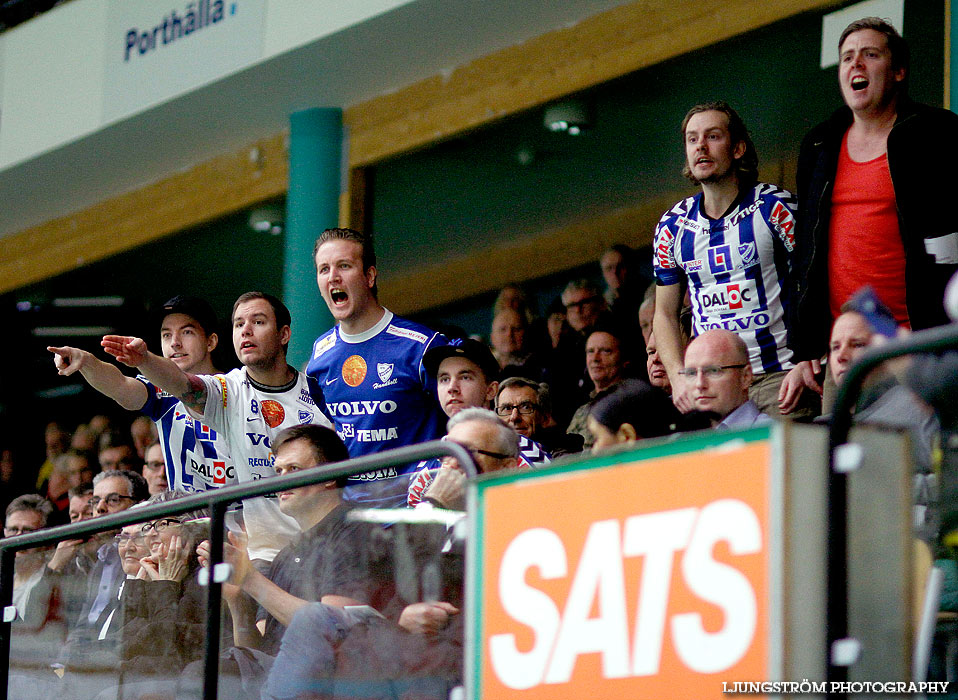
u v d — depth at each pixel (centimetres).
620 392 415
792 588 283
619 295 783
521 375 770
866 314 315
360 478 409
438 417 613
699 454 304
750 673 286
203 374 671
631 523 315
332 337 632
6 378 1224
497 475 351
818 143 555
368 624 396
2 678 530
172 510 463
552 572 332
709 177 593
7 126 1114
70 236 1205
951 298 281
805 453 290
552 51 862
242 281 1095
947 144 512
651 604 308
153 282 1162
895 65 536
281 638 420
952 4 654
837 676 283
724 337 484
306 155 971
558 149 877
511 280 916
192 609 451
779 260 588
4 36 1128
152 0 1003
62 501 895
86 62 1053
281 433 488
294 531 424
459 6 832
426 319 959
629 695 309
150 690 462
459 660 370
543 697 328
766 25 753
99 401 1139
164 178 1124
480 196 926
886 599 291
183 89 967
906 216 514
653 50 808
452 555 375
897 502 295
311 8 885
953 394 288
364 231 967
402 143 938
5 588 541
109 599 488
